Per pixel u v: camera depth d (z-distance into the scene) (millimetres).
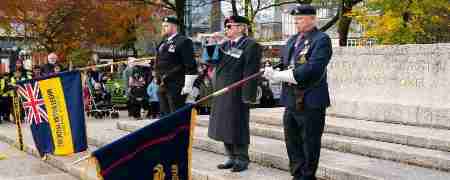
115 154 4617
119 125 10734
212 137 6637
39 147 8531
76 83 8312
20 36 25625
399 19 14805
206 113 14938
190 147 4996
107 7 24344
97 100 16969
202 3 24797
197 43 14219
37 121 8422
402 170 6027
